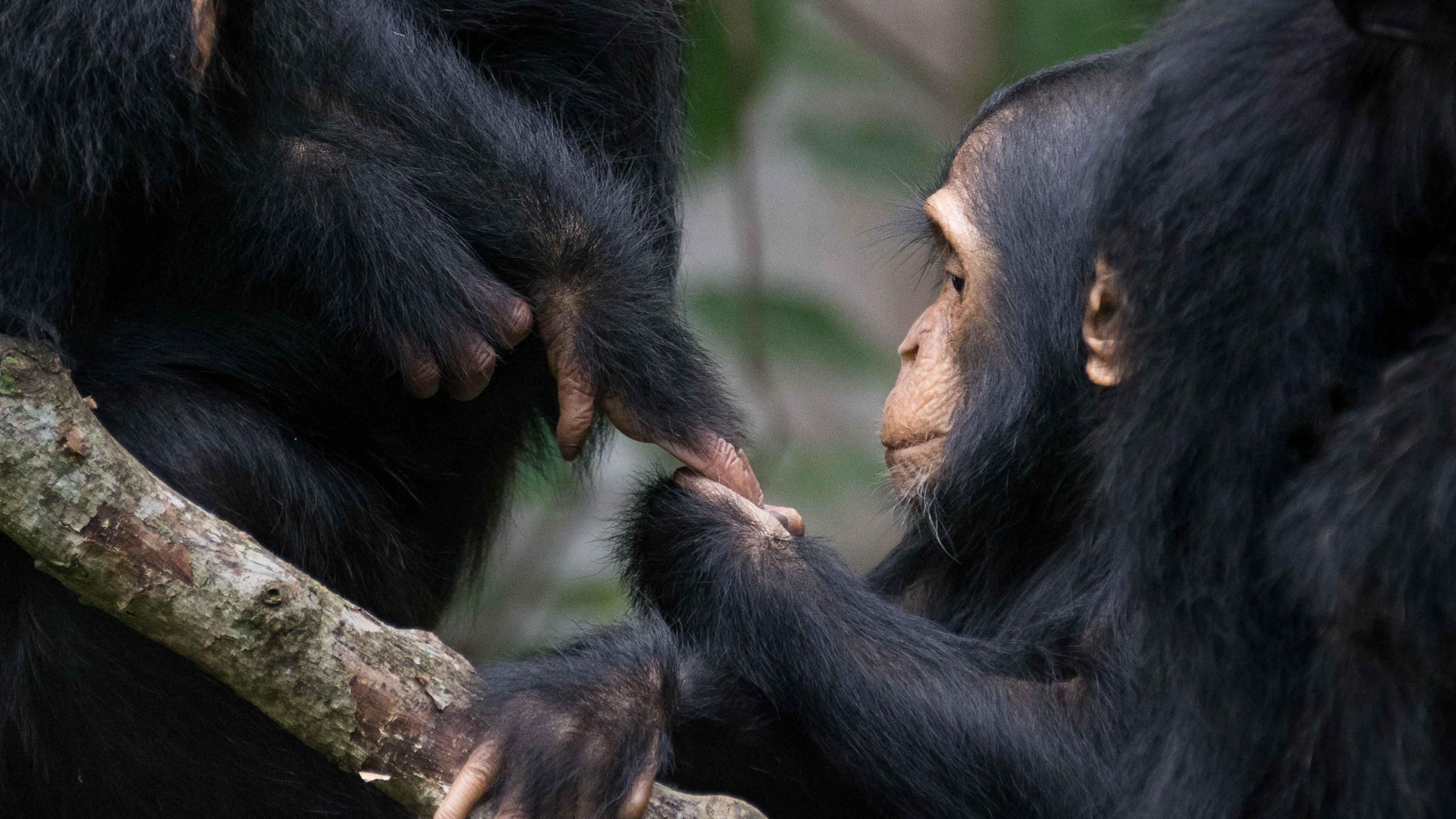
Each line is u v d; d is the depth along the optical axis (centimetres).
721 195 1919
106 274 696
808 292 1545
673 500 801
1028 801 759
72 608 664
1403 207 532
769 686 772
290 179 711
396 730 621
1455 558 489
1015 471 865
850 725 764
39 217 663
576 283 756
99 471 572
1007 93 913
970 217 887
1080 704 797
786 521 818
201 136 663
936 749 758
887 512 956
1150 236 591
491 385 789
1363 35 498
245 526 688
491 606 1524
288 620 590
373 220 718
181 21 644
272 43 686
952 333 893
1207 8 595
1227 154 560
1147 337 596
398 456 780
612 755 664
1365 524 506
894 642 789
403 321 720
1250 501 563
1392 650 510
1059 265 855
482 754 637
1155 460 594
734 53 1381
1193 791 620
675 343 789
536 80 868
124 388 692
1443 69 514
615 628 756
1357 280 538
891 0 1664
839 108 1688
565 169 782
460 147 757
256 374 730
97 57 635
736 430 805
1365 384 542
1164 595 609
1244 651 578
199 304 727
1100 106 870
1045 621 841
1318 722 559
